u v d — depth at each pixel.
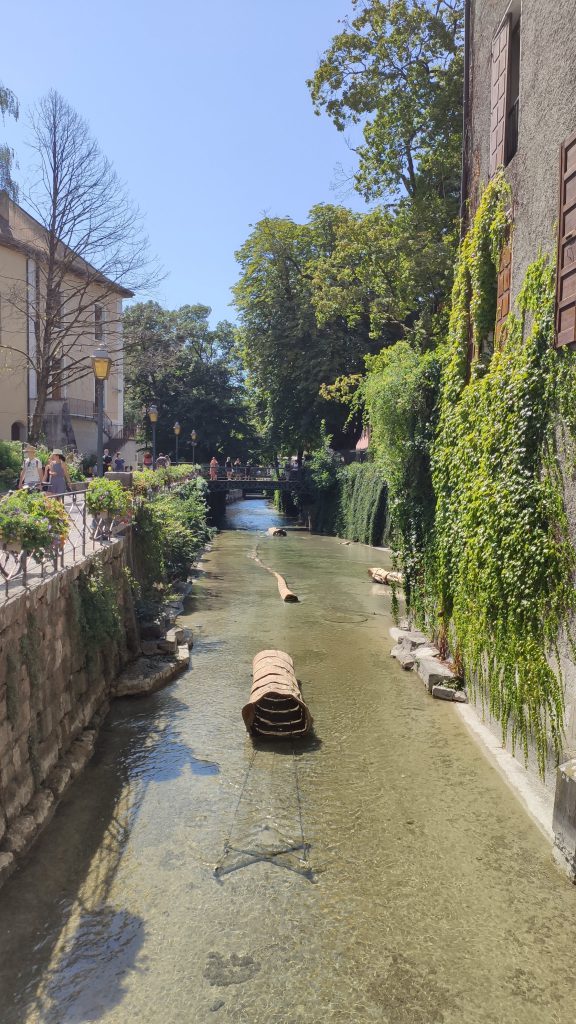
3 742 5.93
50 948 4.88
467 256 10.37
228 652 12.31
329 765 7.84
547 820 6.66
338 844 6.25
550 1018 4.37
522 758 7.71
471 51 11.02
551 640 6.97
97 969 4.69
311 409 35.84
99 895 5.45
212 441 54.25
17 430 29.89
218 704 9.72
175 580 18.34
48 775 7.07
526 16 7.95
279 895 5.52
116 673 10.37
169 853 6.04
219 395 54.81
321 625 14.47
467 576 9.44
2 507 6.98
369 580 20.38
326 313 28.09
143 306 53.28
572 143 6.47
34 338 30.02
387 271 25.17
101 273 25.97
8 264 28.58
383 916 5.30
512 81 9.02
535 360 7.42
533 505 7.32
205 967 4.73
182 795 7.08
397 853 6.13
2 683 5.92
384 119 24.03
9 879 5.60
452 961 4.84
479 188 10.34
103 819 6.57
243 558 25.05
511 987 4.61
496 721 8.55
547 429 7.14
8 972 4.65
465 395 9.84
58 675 7.64
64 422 31.14
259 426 54.28
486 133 10.02
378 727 8.96
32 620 6.66
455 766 7.84
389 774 7.63
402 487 13.01
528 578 7.39
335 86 23.91
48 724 7.16
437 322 23.02
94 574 9.25
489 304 9.59
